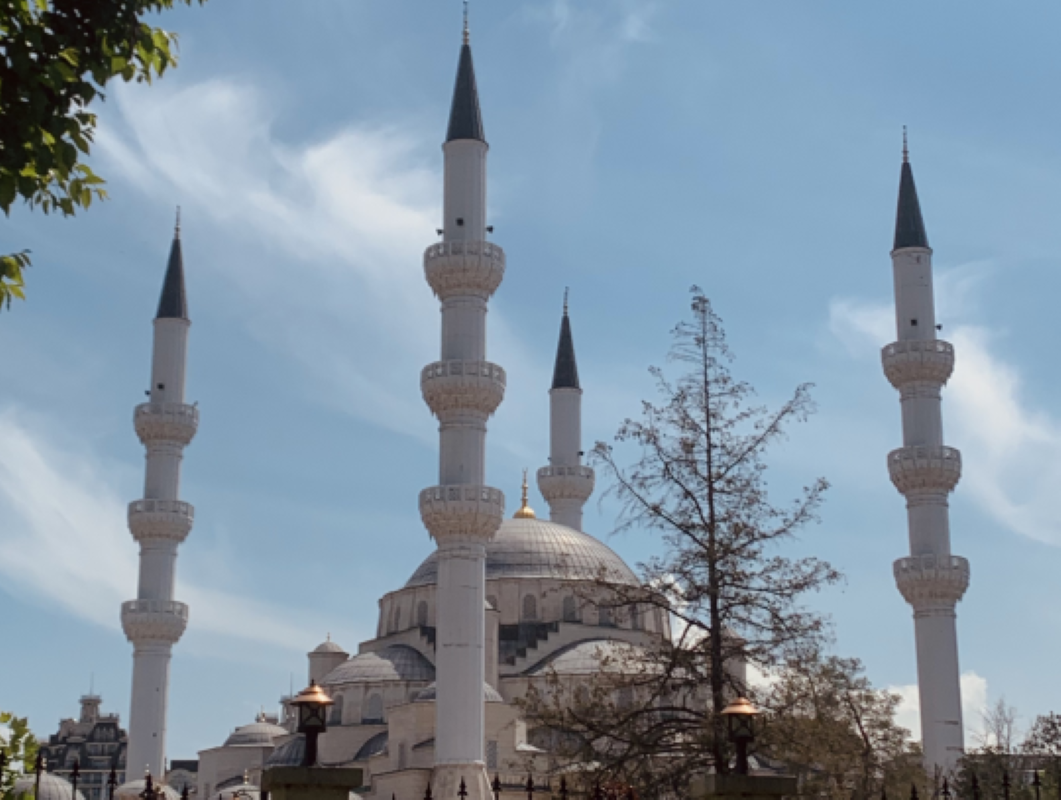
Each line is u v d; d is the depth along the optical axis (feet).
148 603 349.00
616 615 175.52
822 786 180.75
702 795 90.48
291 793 83.41
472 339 312.29
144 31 75.25
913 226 347.56
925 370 336.70
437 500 298.15
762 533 159.74
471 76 326.65
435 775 287.69
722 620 158.61
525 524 387.14
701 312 168.25
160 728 346.54
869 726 228.02
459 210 317.83
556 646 356.38
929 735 320.09
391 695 346.54
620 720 159.74
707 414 164.45
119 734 581.94
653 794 153.79
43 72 71.61
